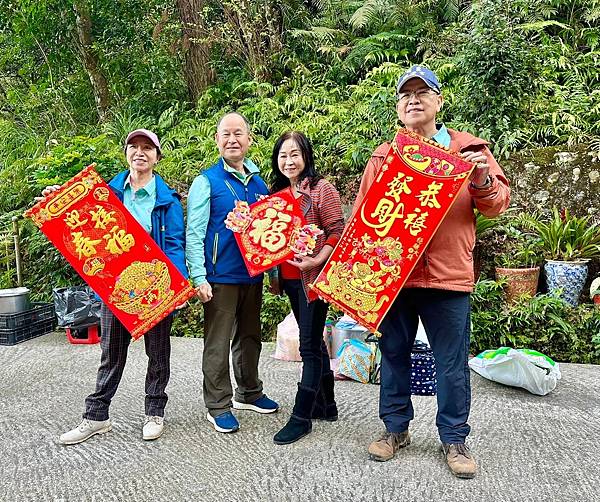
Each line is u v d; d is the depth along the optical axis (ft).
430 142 7.84
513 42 16.79
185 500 7.42
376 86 20.13
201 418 10.06
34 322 15.93
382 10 23.21
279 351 13.43
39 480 8.00
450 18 22.95
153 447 8.94
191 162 20.01
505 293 14.08
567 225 14.44
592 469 8.07
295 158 9.17
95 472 8.20
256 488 7.66
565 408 10.36
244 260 9.17
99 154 18.10
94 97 27.17
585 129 17.01
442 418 8.29
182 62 25.22
